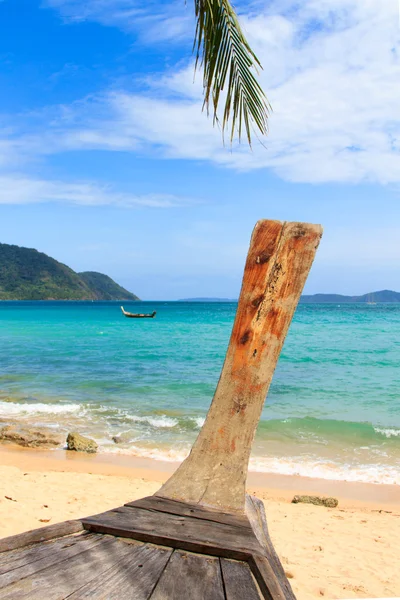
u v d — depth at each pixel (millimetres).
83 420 11938
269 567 1692
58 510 6059
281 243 2516
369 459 9352
